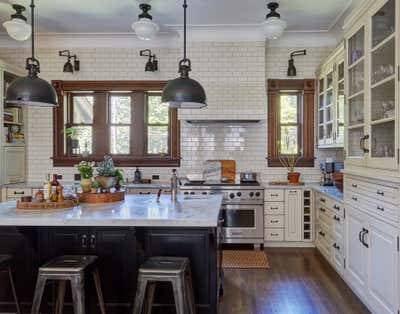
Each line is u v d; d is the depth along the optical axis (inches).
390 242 94.1
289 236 186.4
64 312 109.0
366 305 113.7
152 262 92.4
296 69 204.2
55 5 159.6
